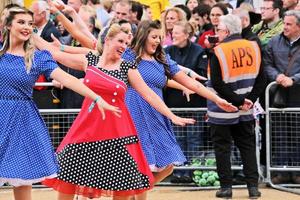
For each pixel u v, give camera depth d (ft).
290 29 62.80
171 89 63.62
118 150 43.75
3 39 41.68
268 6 67.21
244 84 57.36
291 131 62.34
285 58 63.21
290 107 62.13
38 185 63.77
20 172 40.68
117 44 44.32
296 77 61.77
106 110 43.88
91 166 43.75
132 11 68.03
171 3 85.40
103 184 43.55
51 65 41.52
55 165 41.96
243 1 81.00
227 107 49.83
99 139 43.80
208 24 73.36
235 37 57.52
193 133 63.67
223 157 58.34
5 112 41.22
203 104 63.57
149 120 49.78
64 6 49.75
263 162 63.77
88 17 67.46
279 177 63.26
